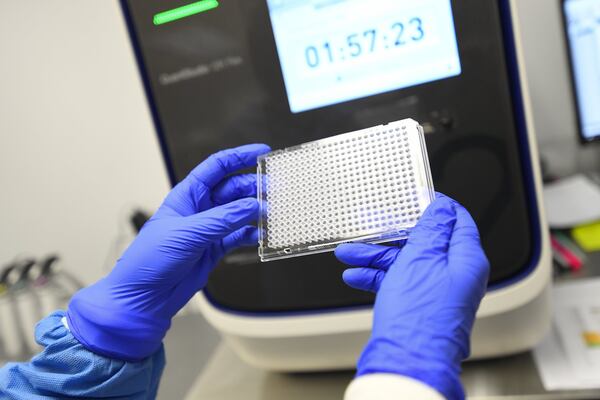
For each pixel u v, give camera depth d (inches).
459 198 27.8
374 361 17.7
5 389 23.3
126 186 48.4
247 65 28.6
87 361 23.0
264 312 31.4
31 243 51.9
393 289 19.6
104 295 23.6
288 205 23.2
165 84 29.9
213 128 30.1
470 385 29.2
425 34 26.0
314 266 29.9
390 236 21.5
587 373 27.5
